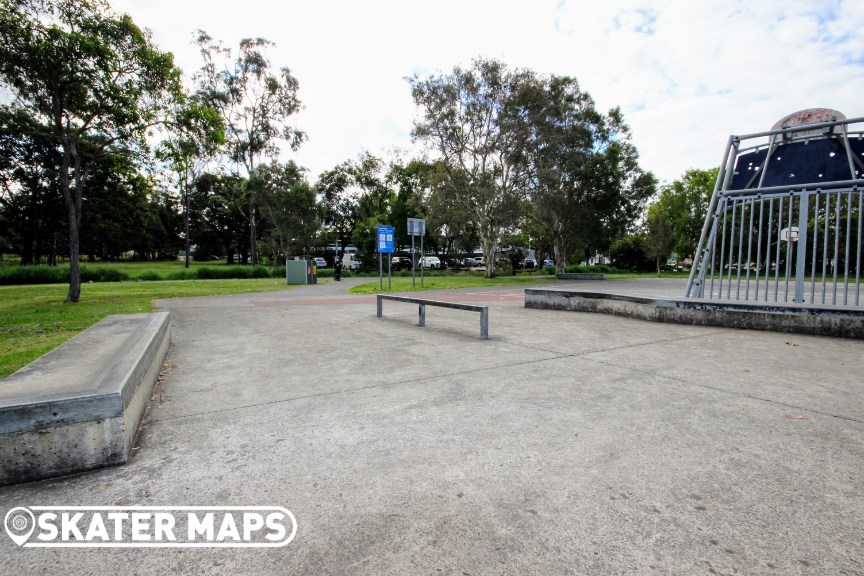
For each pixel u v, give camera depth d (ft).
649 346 20.75
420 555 6.33
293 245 117.60
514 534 6.79
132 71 42.39
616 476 8.50
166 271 121.70
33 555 6.50
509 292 56.59
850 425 10.89
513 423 11.24
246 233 208.03
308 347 21.29
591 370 16.42
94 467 9.07
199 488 8.29
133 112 41.19
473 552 6.37
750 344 20.99
